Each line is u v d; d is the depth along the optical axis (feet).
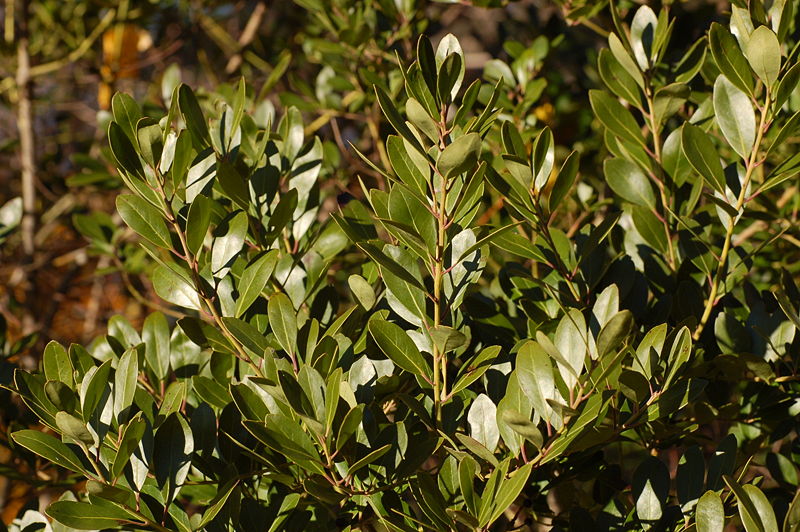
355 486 3.58
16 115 9.66
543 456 3.50
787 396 3.91
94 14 9.27
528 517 4.03
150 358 4.02
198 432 3.74
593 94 3.99
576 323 3.48
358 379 3.61
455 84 3.51
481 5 4.83
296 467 3.72
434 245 3.59
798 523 3.35
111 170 5.72
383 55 4.99
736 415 3.96
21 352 4.67
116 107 3.64
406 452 3.57
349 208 4.06
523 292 3.93
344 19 4.94
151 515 3.58
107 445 3.64
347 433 3.43
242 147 4.13
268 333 3.81
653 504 3.68
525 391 3.52
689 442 4.04
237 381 3.87
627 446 4.40
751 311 3.90
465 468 3.47
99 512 3.52
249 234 3.90
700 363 3.84
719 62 3.66
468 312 3.96
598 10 4.59
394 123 3.50
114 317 4.11
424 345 3.68
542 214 3.75
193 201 3.56
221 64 10.07
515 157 3.63
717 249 3.94
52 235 9.77
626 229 4.19
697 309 3.93
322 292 3.95
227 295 3.76
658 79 4.18
